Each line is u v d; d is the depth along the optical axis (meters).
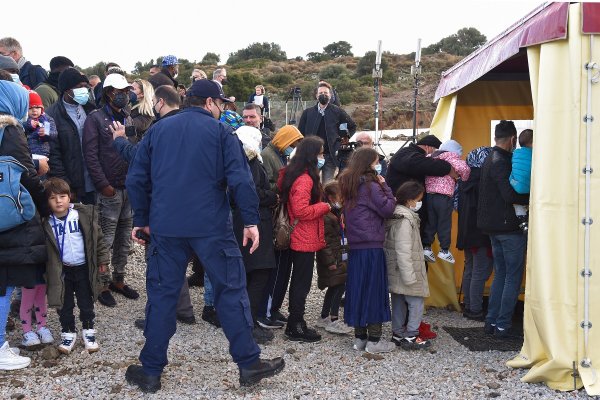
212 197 4.12
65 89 6.00
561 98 4.47
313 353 5.22
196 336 5.52
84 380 4.39
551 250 4.47
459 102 7.21
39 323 5.15
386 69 49.41
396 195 5.53
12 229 4.49
